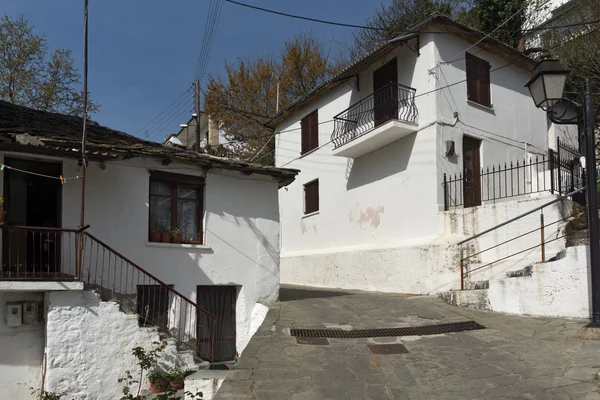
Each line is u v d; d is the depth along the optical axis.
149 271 10.05
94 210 9.55
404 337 7.79
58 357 8.27
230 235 11.24
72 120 12.23
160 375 8.82
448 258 11.87
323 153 18.55
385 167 15.14
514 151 15.30
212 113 28.05
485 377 5.82
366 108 15.96
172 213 10.72
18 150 8.55
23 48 21.16
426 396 5.35
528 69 16.14
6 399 8.27
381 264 14.02
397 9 25.52
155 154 9.85
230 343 11.05
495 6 20.38
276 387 5.59
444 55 13.88
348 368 6.29
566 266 8.23
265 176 11.80
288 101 27.80
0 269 8.37
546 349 6.64
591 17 16.92
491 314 9.02
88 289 8.66
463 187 13.68
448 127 13.60
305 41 29.02
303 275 18.25
